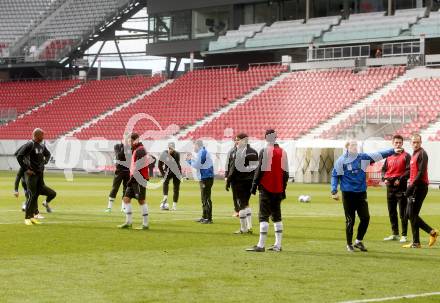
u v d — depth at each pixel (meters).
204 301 12.31
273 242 20.53
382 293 13.23
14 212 28.75
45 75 89.50
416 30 64.62
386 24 66.75
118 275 14.60
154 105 76.38
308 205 35.22
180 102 75.12
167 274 14.80
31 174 23.91
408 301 12.55
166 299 12.41
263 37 73.00
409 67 64.44
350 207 18.81
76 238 20.58
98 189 45.31
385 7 69.19
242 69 78.88
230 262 16.56
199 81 77.31
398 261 17.14
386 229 24.61
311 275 15.00
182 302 12.20
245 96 71.50
